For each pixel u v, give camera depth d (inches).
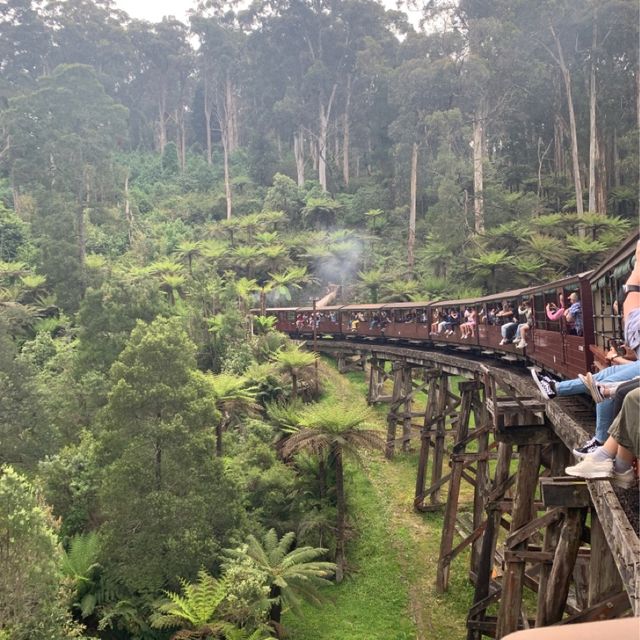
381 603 697.6
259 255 2113.7
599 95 2025.1
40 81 1918.1
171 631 624.1
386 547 794.2
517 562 416.2
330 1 2881.4
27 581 489.4
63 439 913.5
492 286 1675.7
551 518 401.1
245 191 2844.5
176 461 678.5
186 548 635.5
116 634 634.2
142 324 758.5
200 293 1521.9
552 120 2320.4
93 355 1035.3
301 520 792.9
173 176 3097.9
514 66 1913.1
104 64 3400.6
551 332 537.6
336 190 2775.6
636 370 214.8
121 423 686.5
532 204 1943.9
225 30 3240.7
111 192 2126.0
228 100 3326.8
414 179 2122.3
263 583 634.8
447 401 952.9
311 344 1595.7
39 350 1270.9
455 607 665.6
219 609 595.5
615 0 1733.5
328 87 2851.9
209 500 682.8
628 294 145.9
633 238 293.3
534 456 435.5
